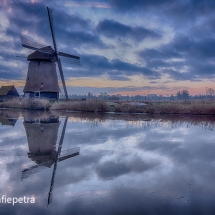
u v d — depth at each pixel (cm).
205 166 636
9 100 4081
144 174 572
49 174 568
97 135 1099
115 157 722
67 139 1001
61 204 418
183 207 411
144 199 440
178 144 912
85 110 2680
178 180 534
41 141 956
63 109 2897
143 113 2383
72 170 597
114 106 2761
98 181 526
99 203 423
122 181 527
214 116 2084
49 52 3484
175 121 1700
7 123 1552
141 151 798
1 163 654
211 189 487
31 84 3503
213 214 388
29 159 695
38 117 1969
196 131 1235
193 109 2262
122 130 1255
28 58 3562
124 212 392
